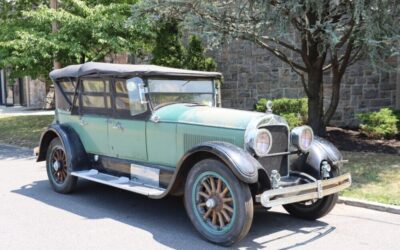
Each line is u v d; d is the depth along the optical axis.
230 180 4.54
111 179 6.05
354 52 10.78
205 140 5.17
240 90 14.16
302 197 4.73
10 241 4.84
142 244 4.75
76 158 6.58
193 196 4.90
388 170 7.77
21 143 12.28
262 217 5.75
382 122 10.73
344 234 5.09
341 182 5.20
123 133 6.04
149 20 9.77
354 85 12.53
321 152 5.36
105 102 6.28
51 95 21.34
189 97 6.21
